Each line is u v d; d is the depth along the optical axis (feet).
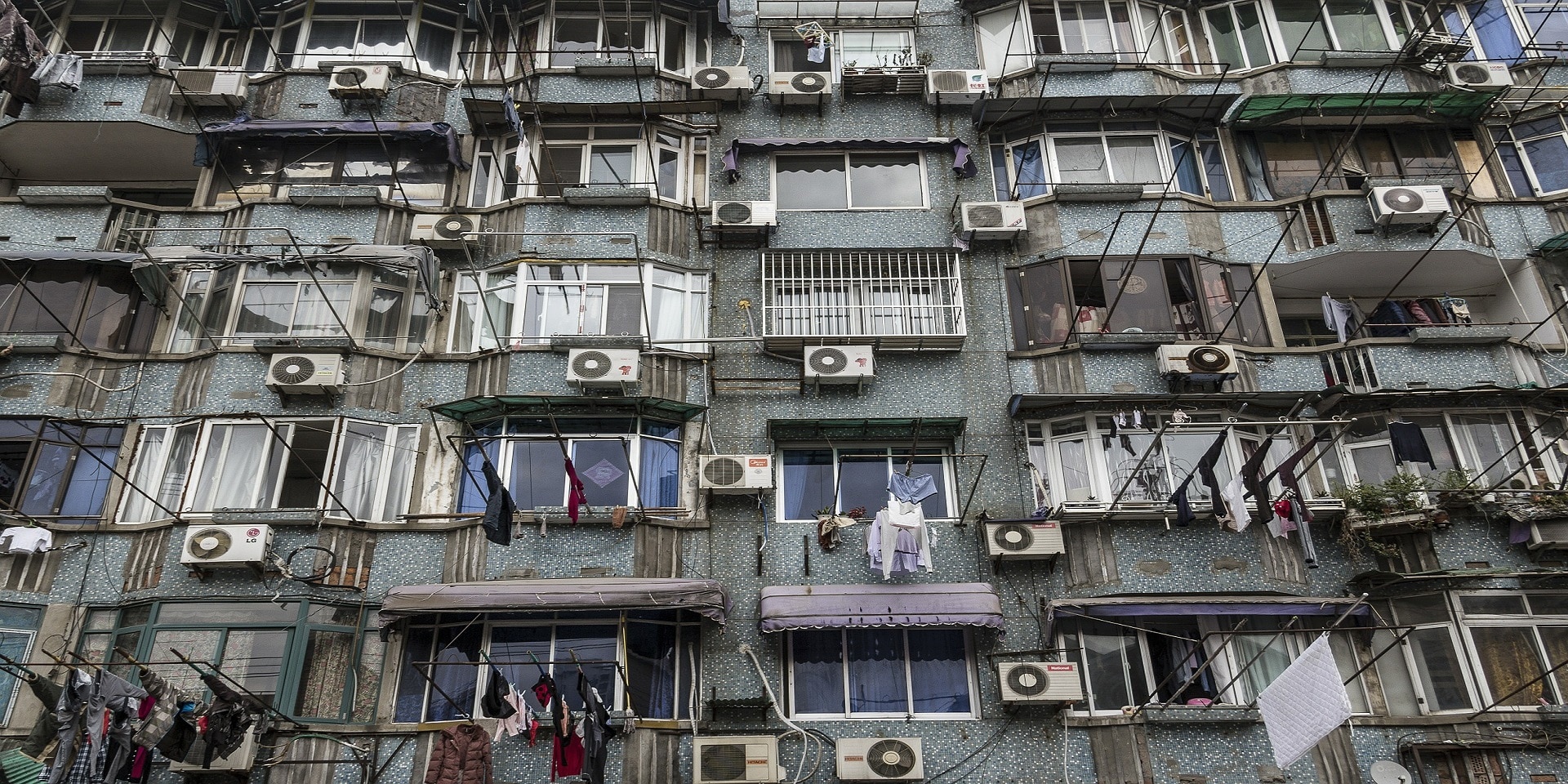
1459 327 55.67
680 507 52.80
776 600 49.01
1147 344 56.03
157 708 40.88
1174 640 50.08
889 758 45.32
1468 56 68.69
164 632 47.55
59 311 56.54
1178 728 46.91
